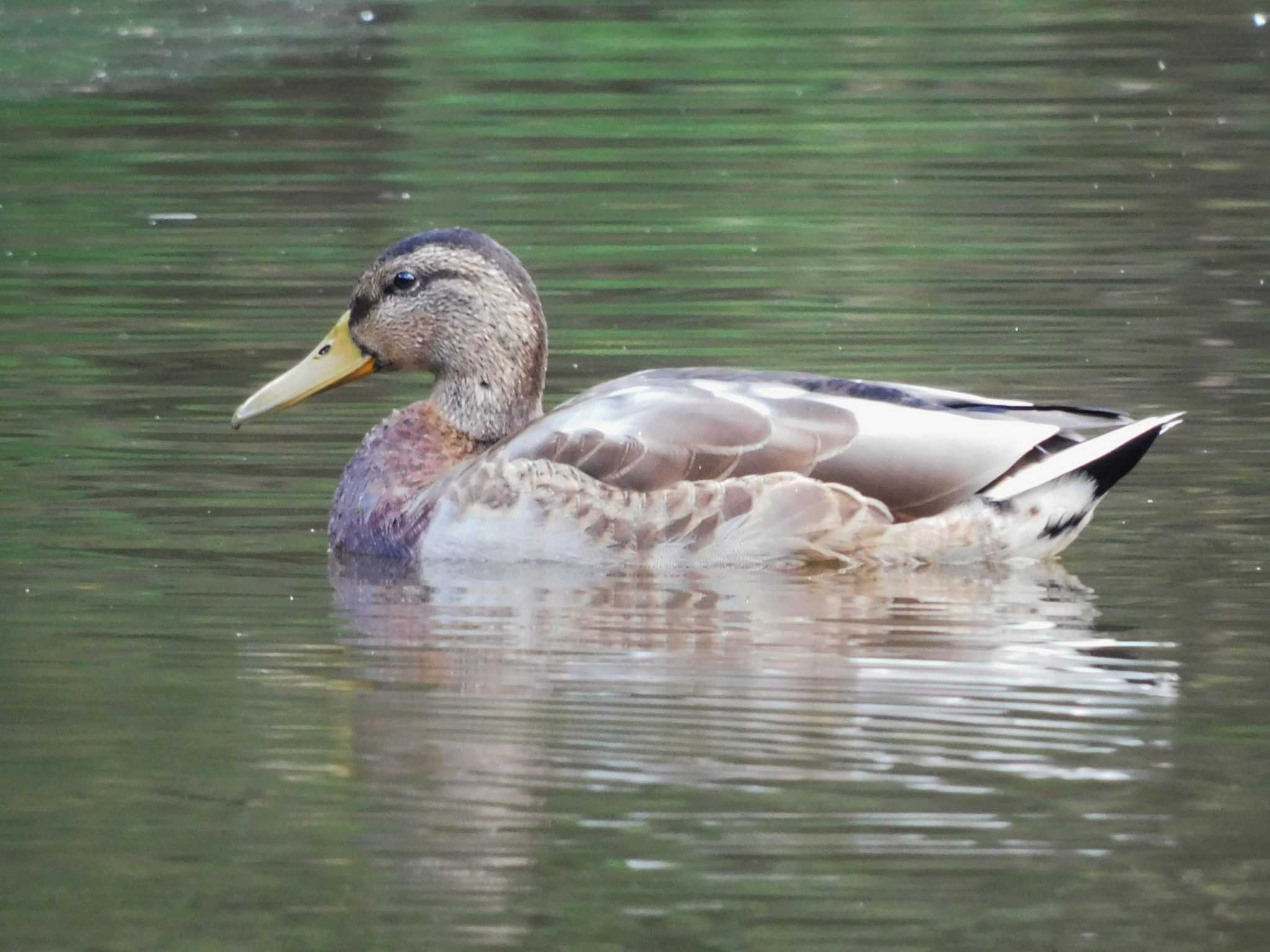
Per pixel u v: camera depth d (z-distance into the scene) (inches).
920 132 986.1
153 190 916.6
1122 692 415.8
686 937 316.8
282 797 366.0
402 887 332.8
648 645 451.5
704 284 777.6
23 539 535.8
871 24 1175.0
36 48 1133.1
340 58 1112.8
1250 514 553.0
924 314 735.1
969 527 517.0
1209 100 1031.6
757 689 418.9
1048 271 784.3
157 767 379.9
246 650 450.0
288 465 606.5
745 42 1137.4
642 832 349.7
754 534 519.2
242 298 765.9
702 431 525.3
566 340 713.6
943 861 338.6
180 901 328.5
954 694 415.8
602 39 1140.5
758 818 354.9
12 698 417.4
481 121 1015.6
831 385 540.1
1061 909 322.7
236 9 1213.7
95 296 768.9
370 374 584.7
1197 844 343.6
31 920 323.6
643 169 935.0
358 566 526.3
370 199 895.7
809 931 317.4
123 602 485.7
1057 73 1078.4
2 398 658.8
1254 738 389.4
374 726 398.9
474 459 541.0
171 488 581.9
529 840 347.6
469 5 1209.4
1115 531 542.6
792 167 936.9
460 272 567.5
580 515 522.6
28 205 894.4
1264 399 644.7
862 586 501.0
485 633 461.7
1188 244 817.5
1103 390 651.5
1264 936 314.7
